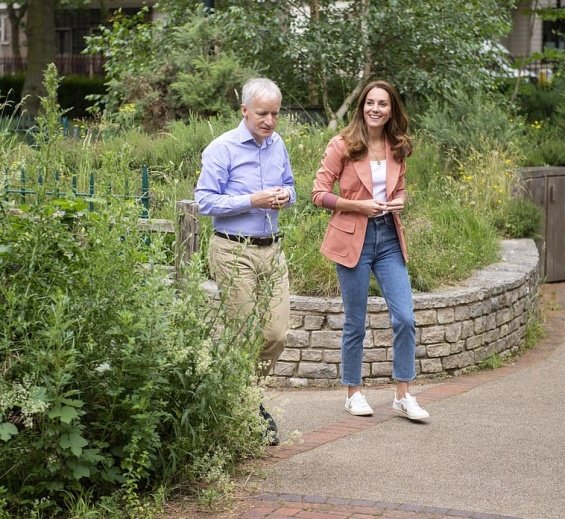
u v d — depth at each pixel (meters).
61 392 5.20
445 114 13.65
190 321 5.73
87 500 5.30
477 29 15.44
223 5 15.05
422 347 8.63
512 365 9.33
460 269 9.56
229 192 6.33
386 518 5.30
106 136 13.03
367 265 7.08
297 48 14.23
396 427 7.00
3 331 5.26
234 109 13.38
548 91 18.44
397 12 14.23
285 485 5.80
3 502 5.03
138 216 5.86
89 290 5.50
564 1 26.88
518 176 12.52
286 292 6.42
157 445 5.39
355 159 7.00
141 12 16.72
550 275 13.21
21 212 5.68
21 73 38.53
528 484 5.86
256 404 5.89
